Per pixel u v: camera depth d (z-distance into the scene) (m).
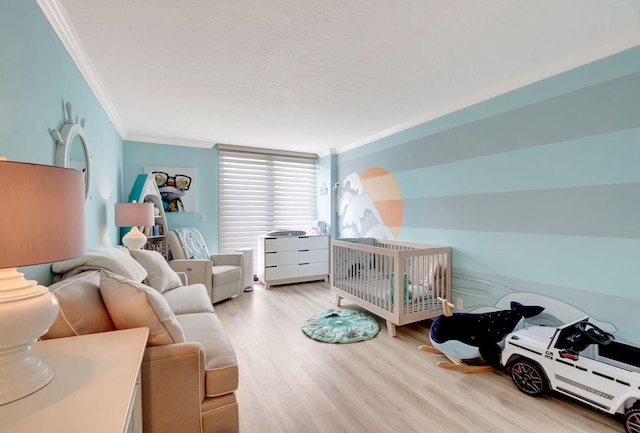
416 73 2.30
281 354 2.47
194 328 1.83
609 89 1.95
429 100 2.87
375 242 3.99
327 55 2.04
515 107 2.48
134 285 1.33
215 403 1.38
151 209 3.18
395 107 3.05
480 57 2.07
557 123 2.21
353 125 3.68
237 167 4.87
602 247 2.00
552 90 2.24
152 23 1.68
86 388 0.81
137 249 2.87
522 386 1.97
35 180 0.76
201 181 4.58
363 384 2.05
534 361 1.91
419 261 2.96
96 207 2.53
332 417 1.72
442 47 1.94
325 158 5.19
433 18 1.65
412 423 1.67
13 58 1.22
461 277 2.95
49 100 1.56
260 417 1.72
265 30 1.75
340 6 1.54
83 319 1.25
